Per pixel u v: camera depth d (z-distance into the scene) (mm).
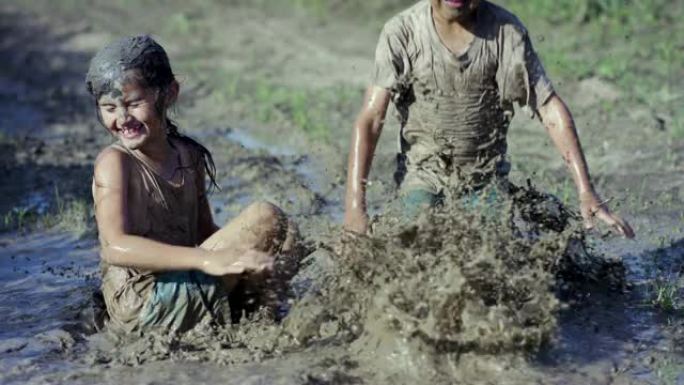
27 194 11812
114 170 7277
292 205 10922
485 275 6836
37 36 19906
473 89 8039
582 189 7824
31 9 21531
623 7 17422
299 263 7531
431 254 7023
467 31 7973
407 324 6785
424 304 6750
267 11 20500
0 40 19828
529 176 11383
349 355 7012
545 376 6719
